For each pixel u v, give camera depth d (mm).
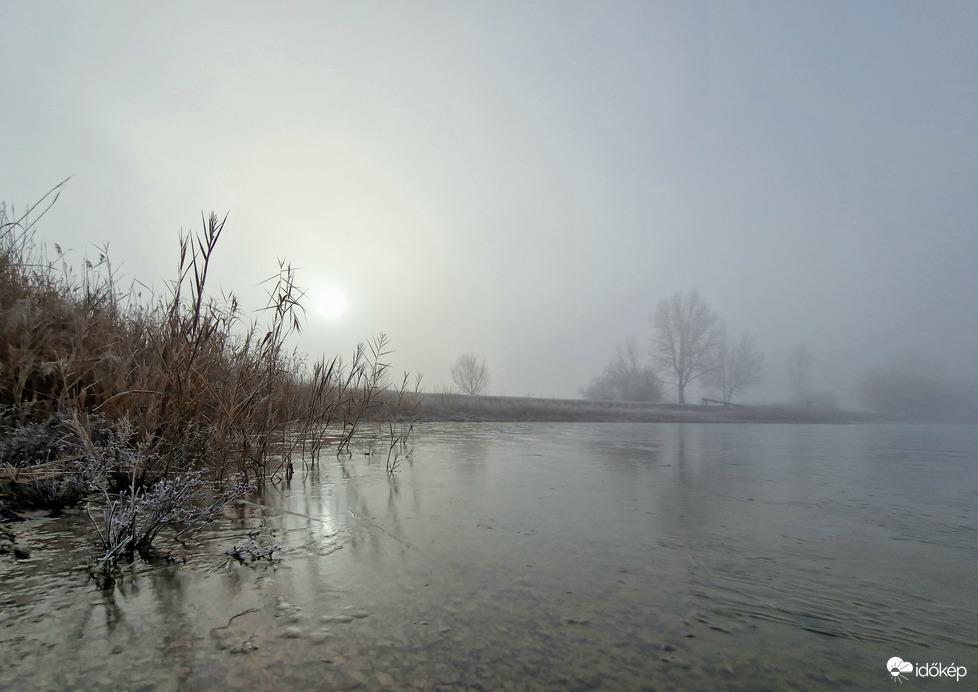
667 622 1827
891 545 2797
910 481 5062
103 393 3748
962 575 2338
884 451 8383
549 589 2104
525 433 11109
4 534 2477
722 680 1461
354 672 1454
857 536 2973
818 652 1635
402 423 12062
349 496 3771
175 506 2674
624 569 2355
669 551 2639
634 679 1456
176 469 3438
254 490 3891
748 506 3756
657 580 2227
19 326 3762
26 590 1923
